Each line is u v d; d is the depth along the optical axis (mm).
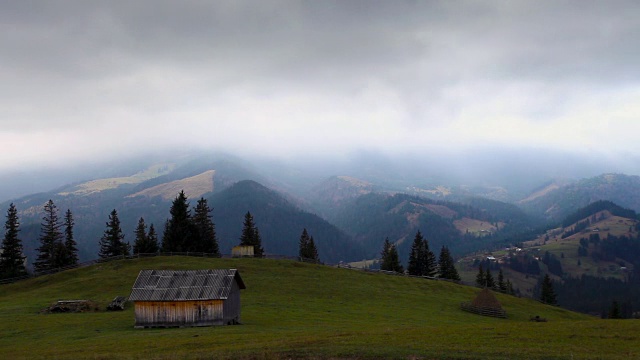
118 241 140625
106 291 91562
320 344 43625
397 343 43594
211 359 38875
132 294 64375
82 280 100000
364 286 105188
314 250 167125
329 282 105188
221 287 65500
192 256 128875
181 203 140625
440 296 105250
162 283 66250
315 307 82000
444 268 161125
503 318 88938
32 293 94000
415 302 94562
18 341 55000
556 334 47125
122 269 110688
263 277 104812
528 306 106688
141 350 45812
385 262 158750
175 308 64062
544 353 38656
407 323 71250
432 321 75438
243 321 68000
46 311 75188
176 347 46562
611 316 159375
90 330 61062
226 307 65125
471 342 43938
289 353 39969
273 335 52781
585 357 37062
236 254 135625
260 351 41125
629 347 40719
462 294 110500
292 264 120938
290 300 87000
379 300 93062
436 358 37406
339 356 38750
